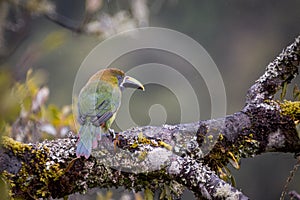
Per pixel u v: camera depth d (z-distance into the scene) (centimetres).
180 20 2586
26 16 1131
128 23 1074
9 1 961
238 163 759
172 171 687
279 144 755
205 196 673
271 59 2619
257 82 806
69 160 690
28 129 884
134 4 1100
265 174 2416
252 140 750
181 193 721
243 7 2661
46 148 693
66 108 929
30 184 677
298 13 2639
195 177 680
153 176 698
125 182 702
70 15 2542
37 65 2372
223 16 2638
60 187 686
